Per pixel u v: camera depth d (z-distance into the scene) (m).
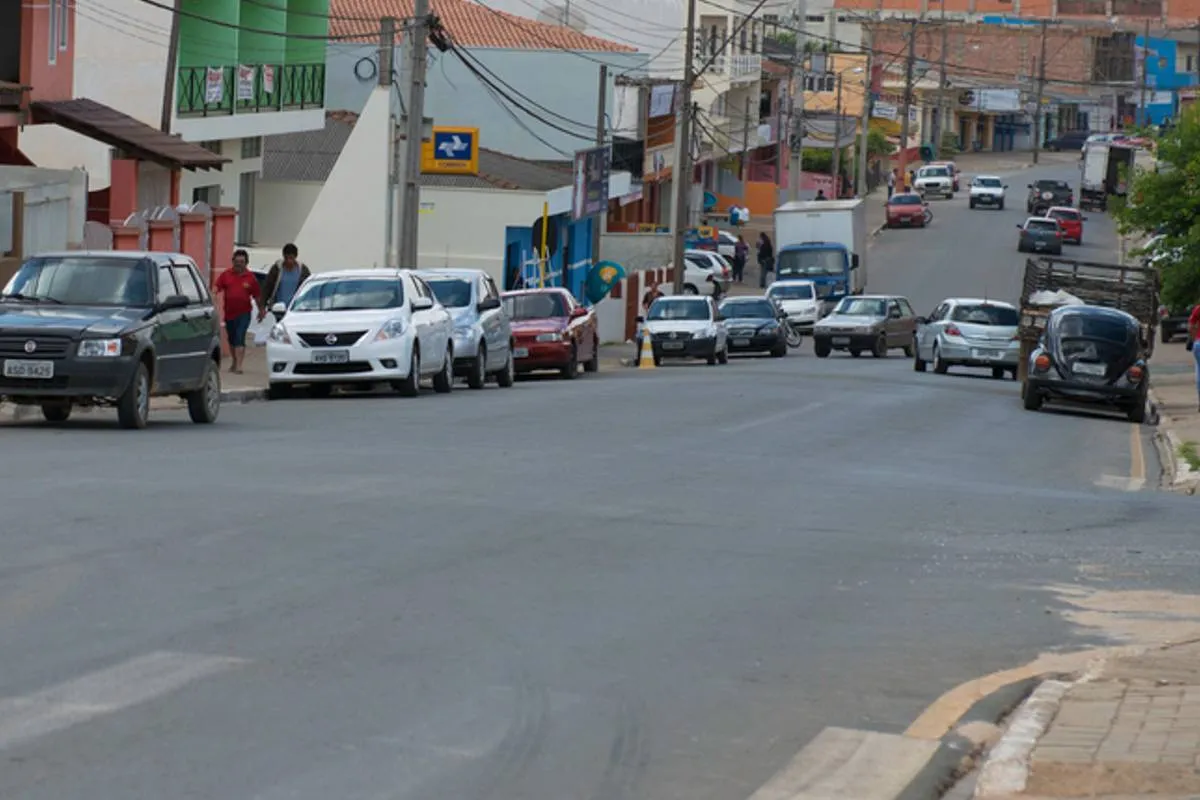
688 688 10.16
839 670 10.88
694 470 21.41
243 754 8.30
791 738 9.19
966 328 49.53
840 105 139.62
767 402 35.34
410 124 41.16
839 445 26.67
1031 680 10.66
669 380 43.47
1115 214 50.72
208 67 51.94
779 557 14.98
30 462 18.81
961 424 32.94
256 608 11.57
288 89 57.31
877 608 13.01
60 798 7.50
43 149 48.03
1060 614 13.09
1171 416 38.66
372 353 32.62
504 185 64.75
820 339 61.53
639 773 8.41
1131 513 19.77
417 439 23.75
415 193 41.28
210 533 14.32
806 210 80.56
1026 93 175.62
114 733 8.53
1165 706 9.80
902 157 144.00
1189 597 13.95
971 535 17.09
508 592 12.65
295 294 37.28
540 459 21.61
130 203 44.56
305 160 65.62
